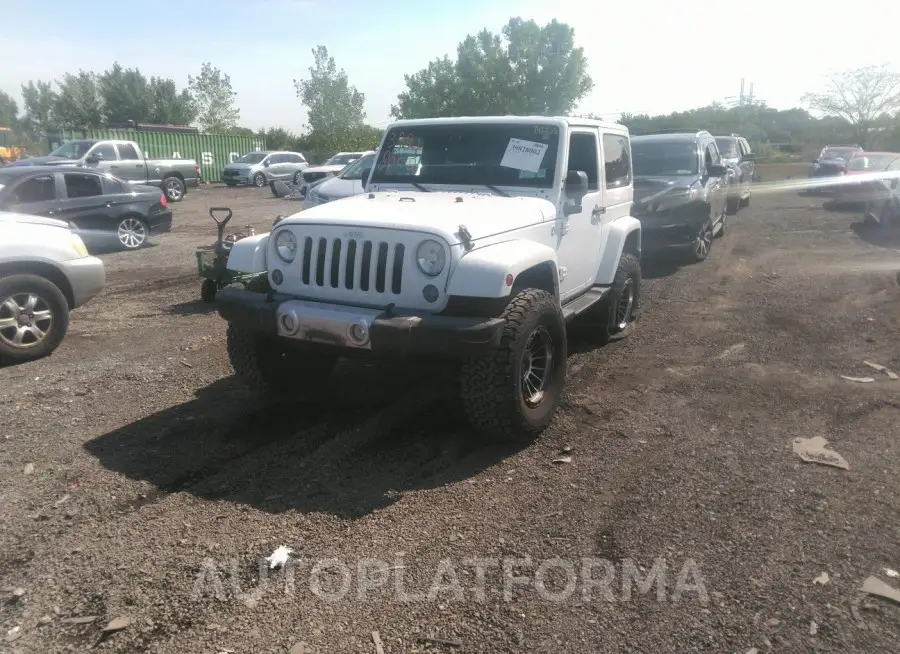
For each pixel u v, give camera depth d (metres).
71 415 4.82
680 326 7.14
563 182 5.11
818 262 10.41
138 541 3.31
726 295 8.48
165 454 4.22
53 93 73.62
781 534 3.33
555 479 3.92
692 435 4.47
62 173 12.02
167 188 23.23
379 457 4.21
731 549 3.21
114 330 7.12
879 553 3.18
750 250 11.77
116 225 12.60
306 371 5.11
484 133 5.33
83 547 3.26
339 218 4.23
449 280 3.95
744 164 18.02
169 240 14.07
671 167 10.89
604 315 6.31
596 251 5.99
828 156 26.16
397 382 5.46
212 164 35.62
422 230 3.99
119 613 2.81
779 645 2.62
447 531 3.40
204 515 3.54
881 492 3.71
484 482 3.90
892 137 43.22
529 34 33.78
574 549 3.24
